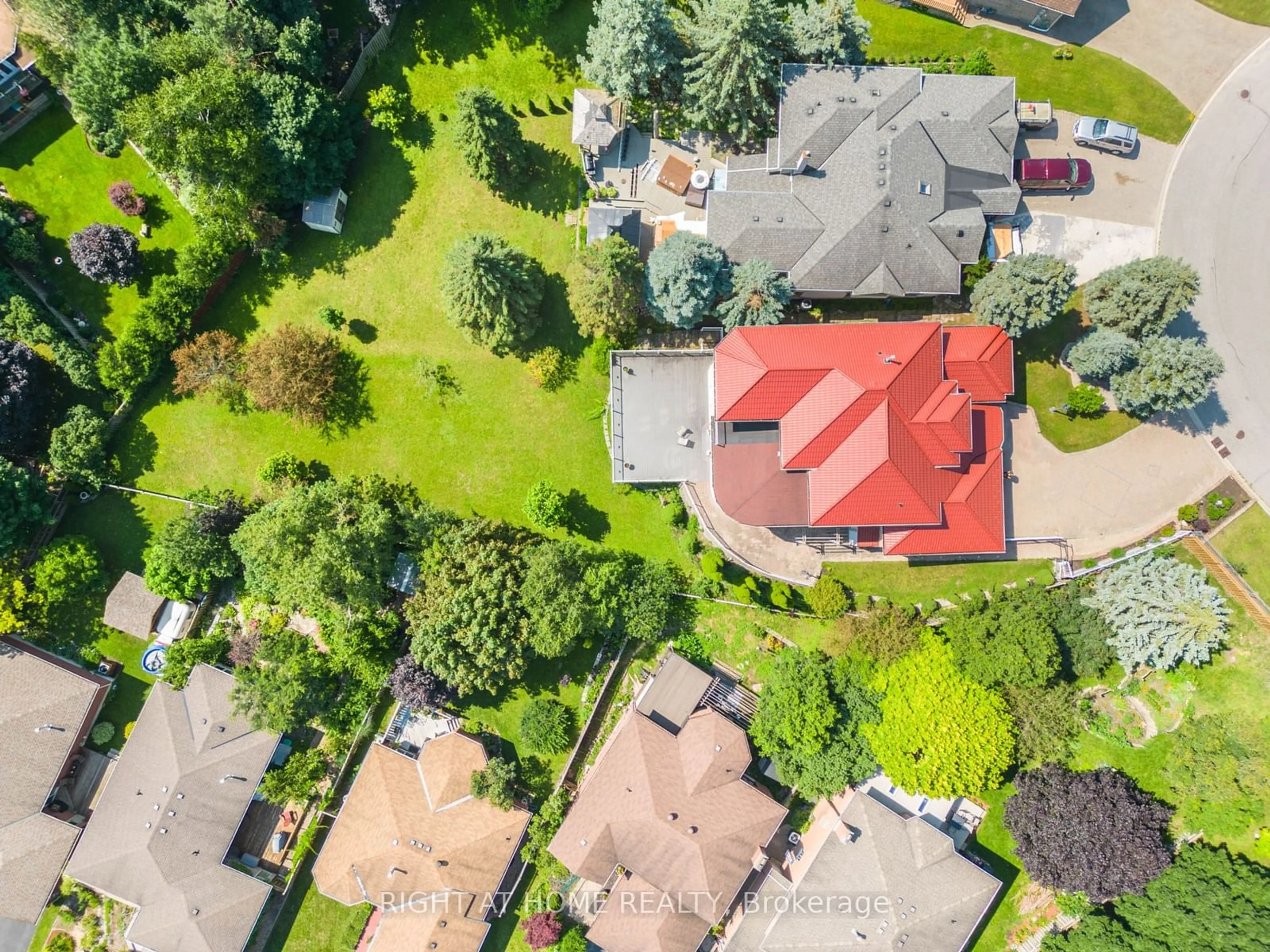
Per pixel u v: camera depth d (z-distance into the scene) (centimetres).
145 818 4825
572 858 4659
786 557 4953
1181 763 4547
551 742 4831
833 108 4512
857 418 4256
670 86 4641
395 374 5050
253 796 4897
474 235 4575
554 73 4903
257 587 4888
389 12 4653
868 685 4625
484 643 4450
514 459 5028
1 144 5038
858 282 4600
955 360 4472
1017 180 4756
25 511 4728
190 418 5103
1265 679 4669
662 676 4838
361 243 5022
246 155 4444
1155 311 4400
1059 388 4856
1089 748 4825
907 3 4844
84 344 5031
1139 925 4419
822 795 4741
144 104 4222
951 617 4812
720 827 4584
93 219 5059
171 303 4781
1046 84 4850
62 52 4584
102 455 4956
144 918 4841
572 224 4950
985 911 4591
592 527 5003
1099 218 4853
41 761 4878
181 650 4897
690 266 4359
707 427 4759
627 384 4772
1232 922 4191
